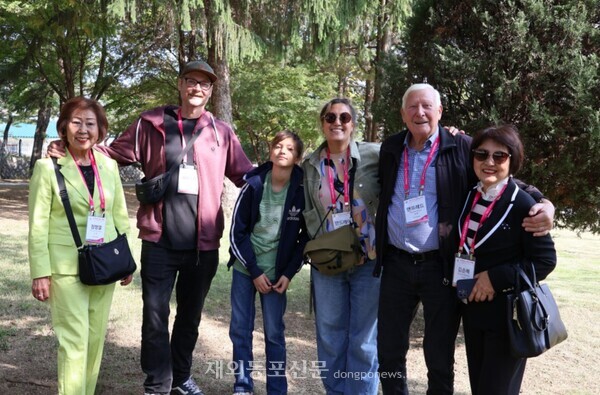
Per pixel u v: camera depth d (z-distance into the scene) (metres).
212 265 3.71
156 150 3.58
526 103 4.29
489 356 2.74
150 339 3.53
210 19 9.51
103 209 3.20
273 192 3.67
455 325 3.03
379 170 3.29
